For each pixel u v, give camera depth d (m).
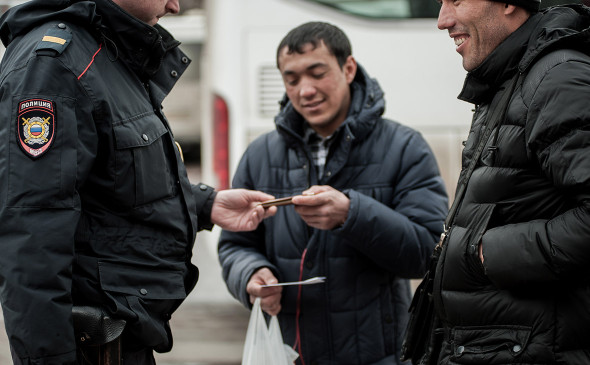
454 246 2.01
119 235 2.05
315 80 2.73
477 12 2.05
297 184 2.83
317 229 2.73
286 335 2.79
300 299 2.75
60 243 1.88
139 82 2.18
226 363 5.11
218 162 5.11
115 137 2.02
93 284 1.99
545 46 1.92
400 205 2.76
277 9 5.09
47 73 1.94
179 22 11.95
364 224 2.58
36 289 1.84
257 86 5.11
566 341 1.85
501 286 1.89
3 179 1.89
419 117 5.01
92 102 1.98
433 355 2.19
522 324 1.89
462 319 1.99
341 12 5.05
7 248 1.86
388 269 2.67
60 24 2.03
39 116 1.91
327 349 2.73
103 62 2.08
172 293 2.14
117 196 2.04
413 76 5.02
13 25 2.09
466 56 2.11
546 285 1.86
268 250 2.88
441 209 2.75
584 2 2.62
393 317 2.76
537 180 1.90
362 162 2.79
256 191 2.75
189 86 12.59
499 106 2.01
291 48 2.73
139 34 2.13
